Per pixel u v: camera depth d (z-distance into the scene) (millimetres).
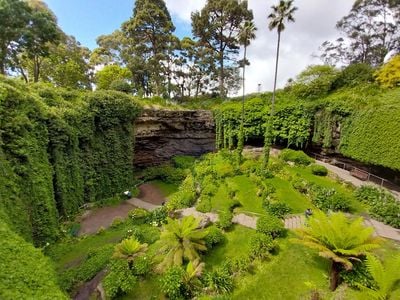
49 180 15234
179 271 9922
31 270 6414
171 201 18828
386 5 32031
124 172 24609
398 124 16344
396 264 7355
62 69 30578
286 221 13852
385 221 13297
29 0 30672
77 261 12961
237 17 37719
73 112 18344
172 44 38312
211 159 27641
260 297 8945
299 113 25031
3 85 12609
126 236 14133
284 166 21719
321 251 8695
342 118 21219
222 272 9938
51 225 14664
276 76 21531
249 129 28641
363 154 18594
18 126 12695
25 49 25812
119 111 23594
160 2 35688
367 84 22828
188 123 33000
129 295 9922
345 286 8656
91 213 19281
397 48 33094
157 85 38344
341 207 14516
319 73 27641
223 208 15812
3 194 11117
